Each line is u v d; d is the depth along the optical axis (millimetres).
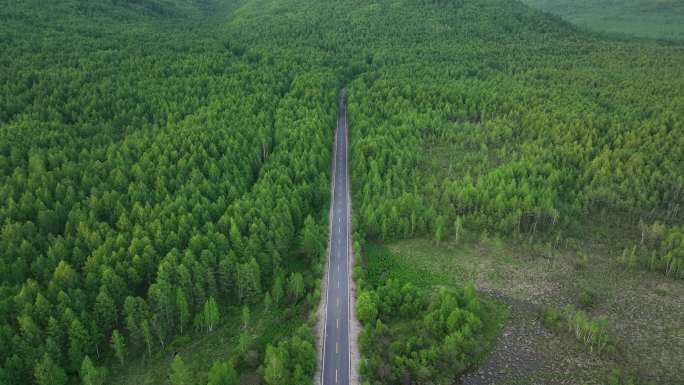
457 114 192375
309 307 102562
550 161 152625
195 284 98562
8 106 162625
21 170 128000
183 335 95812
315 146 157500
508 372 88438
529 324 99938
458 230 124938
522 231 130500
